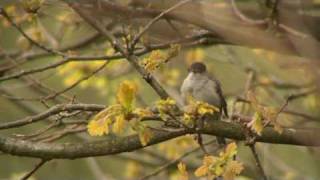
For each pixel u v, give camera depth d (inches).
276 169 709.3
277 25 406.6
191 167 589.9
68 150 341.4
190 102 319.6
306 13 335.3
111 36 360.2
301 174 660.1
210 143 477.4
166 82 606.9
